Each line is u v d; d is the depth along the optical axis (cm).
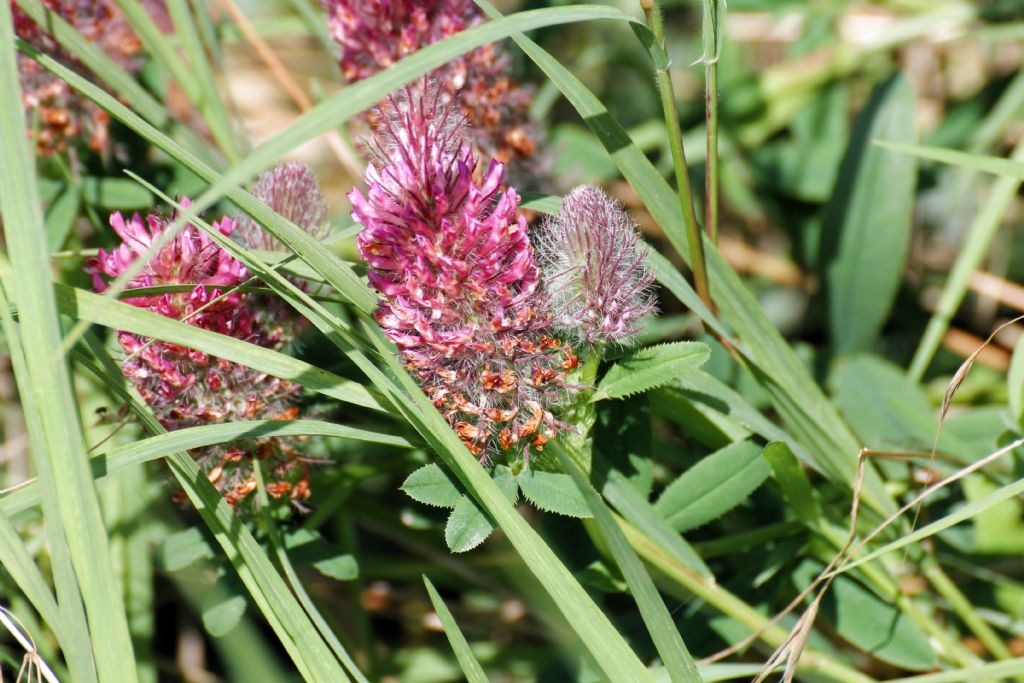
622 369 48
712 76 49
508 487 47
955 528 53
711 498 50
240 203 47
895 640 51
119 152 57
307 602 48
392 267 46
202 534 50
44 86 55
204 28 57
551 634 54
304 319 50
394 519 55
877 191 59
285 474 49
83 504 45
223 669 55
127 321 46
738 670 49
